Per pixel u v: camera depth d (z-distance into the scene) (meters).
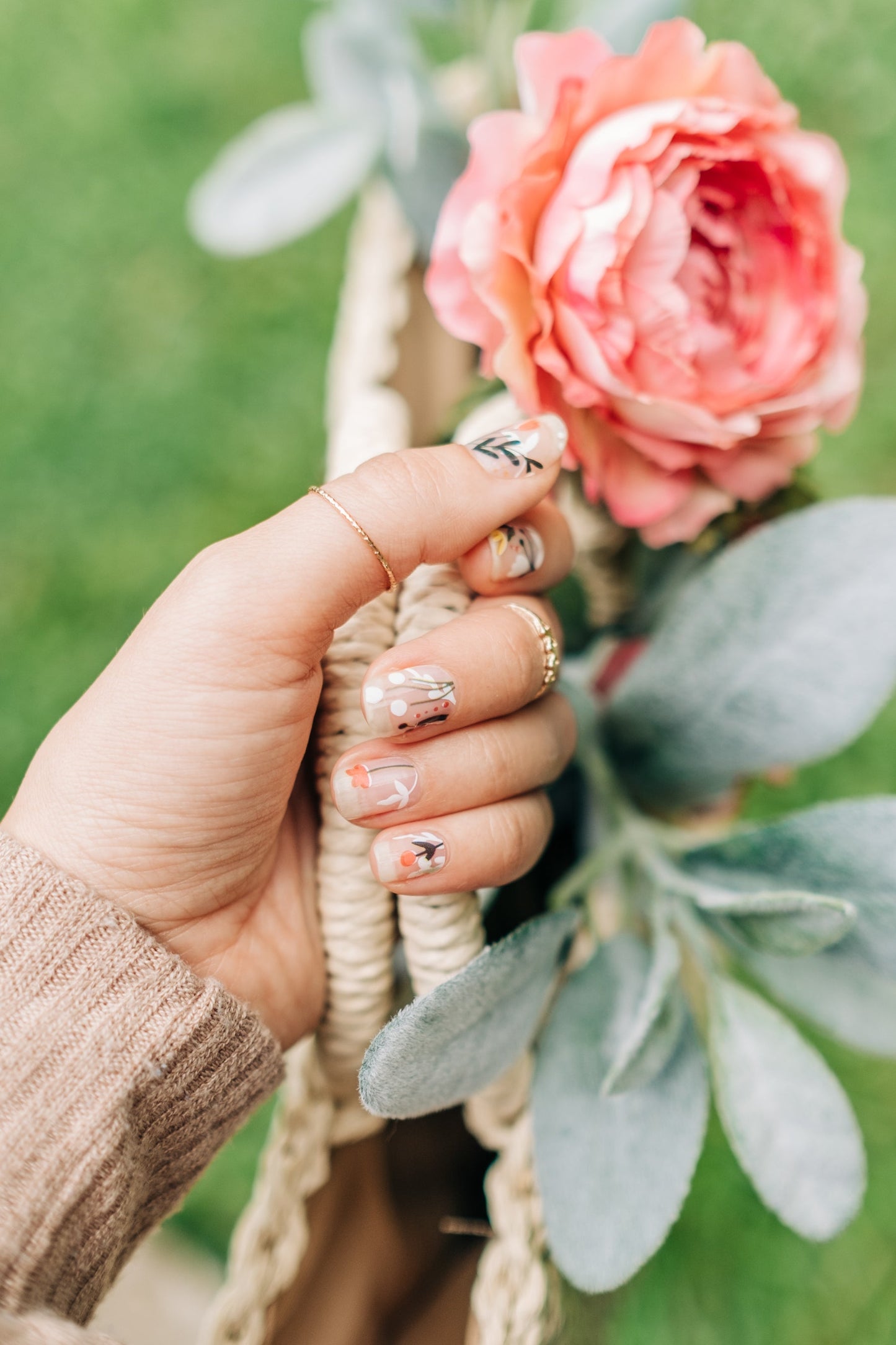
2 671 0.69
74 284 0.75
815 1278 0.54
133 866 0.29
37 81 0.79
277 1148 0.32
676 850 0.33
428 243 0.40
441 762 0.29
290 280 0.74
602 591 0.37
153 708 0.28
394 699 0.28
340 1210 0.33
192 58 0.78
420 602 0.30
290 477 0.70
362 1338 0.32
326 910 0.30
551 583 0.31
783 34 0.65
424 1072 0.27
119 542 0.71
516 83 0.40
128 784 0.29
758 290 0.31
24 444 0.73
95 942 0.28
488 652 0.29
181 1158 0.29
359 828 0.30
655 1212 0.28
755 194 0.30
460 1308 0.33
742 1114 0.30
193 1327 0.52
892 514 0.29
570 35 0.31
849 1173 0.29
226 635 0.28
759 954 0.32
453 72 0.44
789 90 0.66
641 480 0.32
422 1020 0.26
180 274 0.75
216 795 0.29
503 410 0.33
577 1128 0.29
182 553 0.70
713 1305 0.53
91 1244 0.27
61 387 0.74
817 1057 0.30
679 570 0.36
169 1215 0.30
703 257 0.31
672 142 0.29
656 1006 0.28
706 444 0.31
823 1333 0.53
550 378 0.31
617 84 0.30
